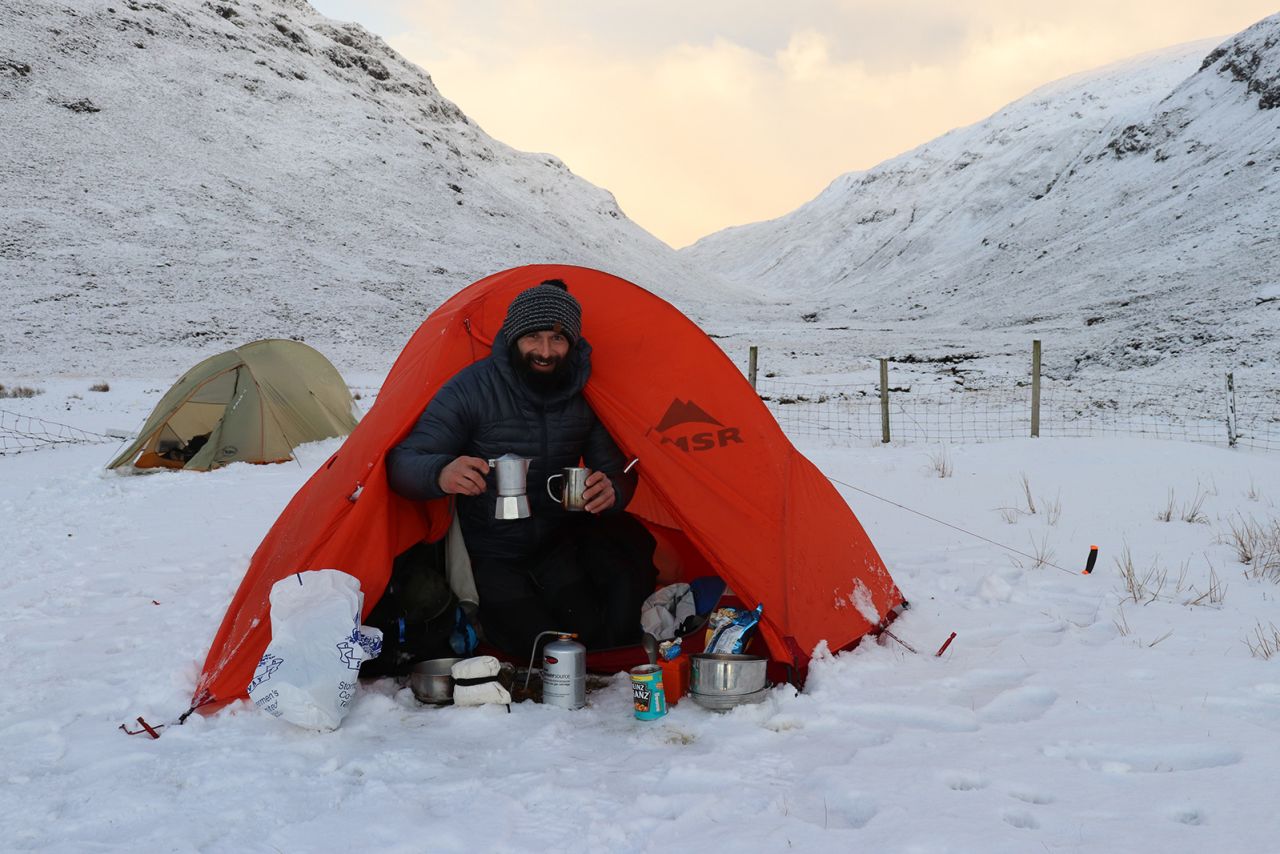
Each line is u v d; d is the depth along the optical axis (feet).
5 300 192.65
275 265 254.88
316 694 10.73
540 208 514.27
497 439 13.35
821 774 9.34
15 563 21.20
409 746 10.50
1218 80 449.06
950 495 27.45
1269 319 106.01
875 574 15.33
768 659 13.16
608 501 12.92
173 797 9.05
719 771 9.57
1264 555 19.24
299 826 8.45
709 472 13.89
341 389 45.19
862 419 55.67
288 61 467.93
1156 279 271.90
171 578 19.52
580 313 13.62
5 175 265.13
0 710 11.80
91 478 35.22
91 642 14.80
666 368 14.52
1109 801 8.64
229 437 38.22
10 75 321.11
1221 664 12.68
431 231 354.33
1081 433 48.37
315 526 12.60
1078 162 533.96
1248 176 330.95
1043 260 402.52
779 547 13.62
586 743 10.70
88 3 401.49
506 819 8.55
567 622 13.78
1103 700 11.45
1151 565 19.02
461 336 14.69
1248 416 55.36
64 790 9.30
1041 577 18.17
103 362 151.84
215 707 11.71
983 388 83.92
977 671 12.67
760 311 428.15
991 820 8.18
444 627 13.39
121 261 231.71
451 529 13.52
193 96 382.22
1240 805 8.43
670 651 12.28
